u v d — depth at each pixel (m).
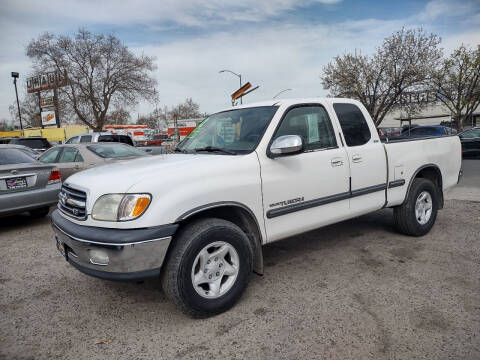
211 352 2.55
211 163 3.07
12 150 6.45
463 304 3.03
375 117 27.84
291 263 4.11
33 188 5.97
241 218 3.25
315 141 3.77
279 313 3.02
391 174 4.37
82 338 2.80
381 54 26.42
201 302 2.89
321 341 2.61
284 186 3.40
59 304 3.37
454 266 3.82
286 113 3.61
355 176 3.98
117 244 2.62
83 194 2.99
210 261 2.96
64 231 2.99
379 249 4.43
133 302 3.35
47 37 33.22
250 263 3.17
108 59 34.97
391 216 5.97
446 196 7.46
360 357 2.42
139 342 2.71
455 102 28.16
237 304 3.19
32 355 2.61
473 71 26.02
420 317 2.87
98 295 3.52
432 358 2.38
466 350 2.45
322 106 3.93
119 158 7.99
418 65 25.39
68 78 33.53
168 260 2.81
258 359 2.45
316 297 3.27
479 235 4.81
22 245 5.22
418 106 29.52
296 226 3.54
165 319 3.02
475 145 15.41
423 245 4.50
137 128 41.16
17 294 3.60
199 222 2.93
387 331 2.70
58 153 8.42
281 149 3.17
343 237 4.96
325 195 3.73
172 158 3.48
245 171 3.17
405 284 3.45
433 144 4.96
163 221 2.70
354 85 27.52
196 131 4.30
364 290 3.36
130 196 2.69
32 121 66.06
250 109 3.87
